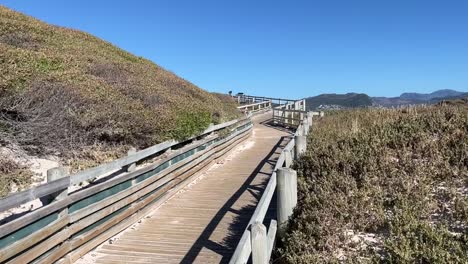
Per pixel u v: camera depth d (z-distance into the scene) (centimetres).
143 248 582
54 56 1118
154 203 767
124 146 930
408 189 530
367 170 604
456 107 916
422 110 1048
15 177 674
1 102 723
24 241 427
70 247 518
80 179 540
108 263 530
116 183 634
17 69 817
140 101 1064
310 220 496
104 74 1199
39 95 789
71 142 836
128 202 666
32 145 775
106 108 895
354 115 1341
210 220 699
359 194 527
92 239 571
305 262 430
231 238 616
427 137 688
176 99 1231
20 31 1374
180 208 774
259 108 3434
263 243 359
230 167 1149
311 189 594
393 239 431
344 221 494
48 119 786
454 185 538
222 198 832
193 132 1062
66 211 509
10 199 400
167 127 977
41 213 457
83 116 846
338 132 989
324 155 708
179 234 637
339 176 593
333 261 423
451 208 489
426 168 585
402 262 389
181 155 919
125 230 656
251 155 1341
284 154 659
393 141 699
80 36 1838
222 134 1277
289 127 2172
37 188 444
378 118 1055
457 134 684
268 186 490
